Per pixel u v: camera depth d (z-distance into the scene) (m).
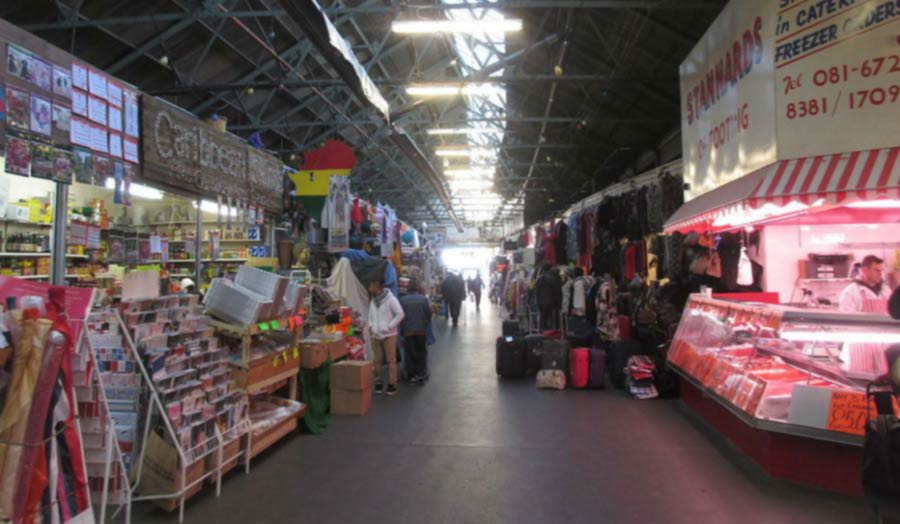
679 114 11.48
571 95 12.61
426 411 6.11
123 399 3.44
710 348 5.45
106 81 3.90
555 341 7.56
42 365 2.32
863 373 4.02
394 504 3.56
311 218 7.72
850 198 4.10
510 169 19.58
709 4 7.13
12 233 6.02
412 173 20.61
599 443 4.85
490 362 9.69
